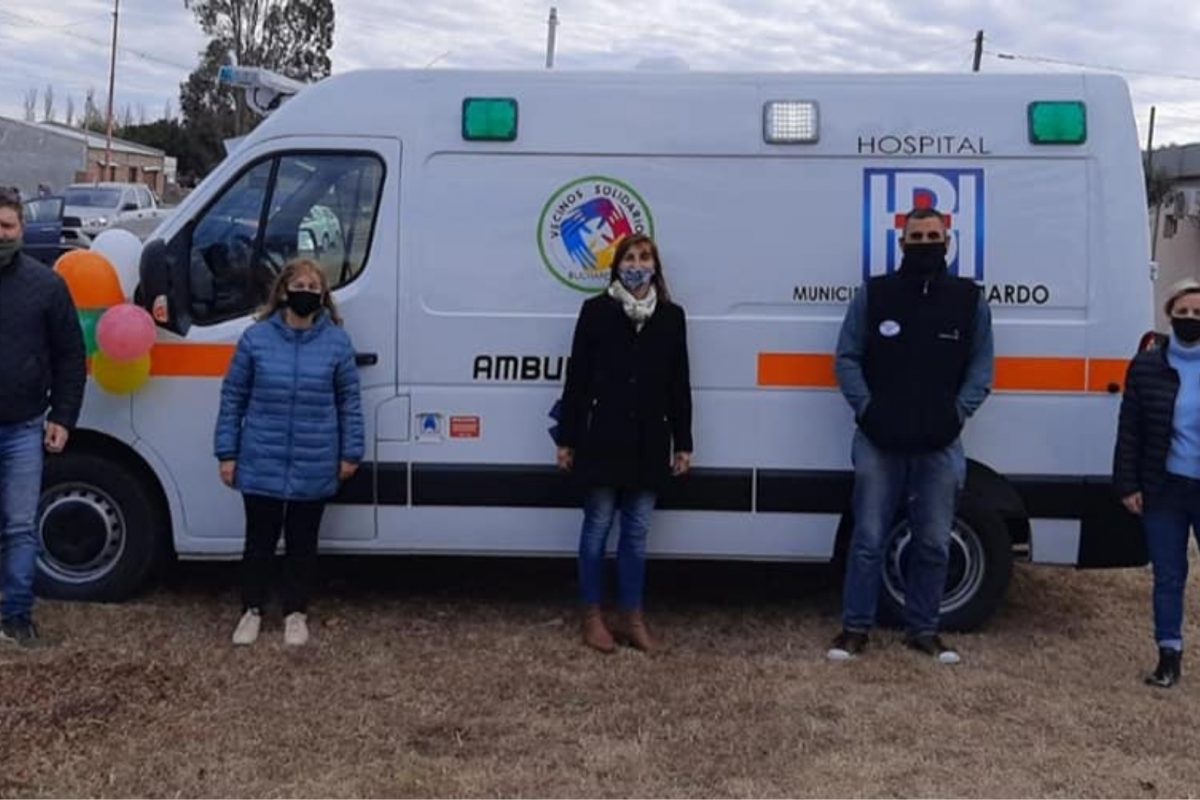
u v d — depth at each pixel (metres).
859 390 5.38
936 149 5.68
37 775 4.21
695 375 5.74
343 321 5.73
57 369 5.32
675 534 5.82
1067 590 6.80
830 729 4.79
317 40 59.78
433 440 5.78
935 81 5.71
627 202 5.72
